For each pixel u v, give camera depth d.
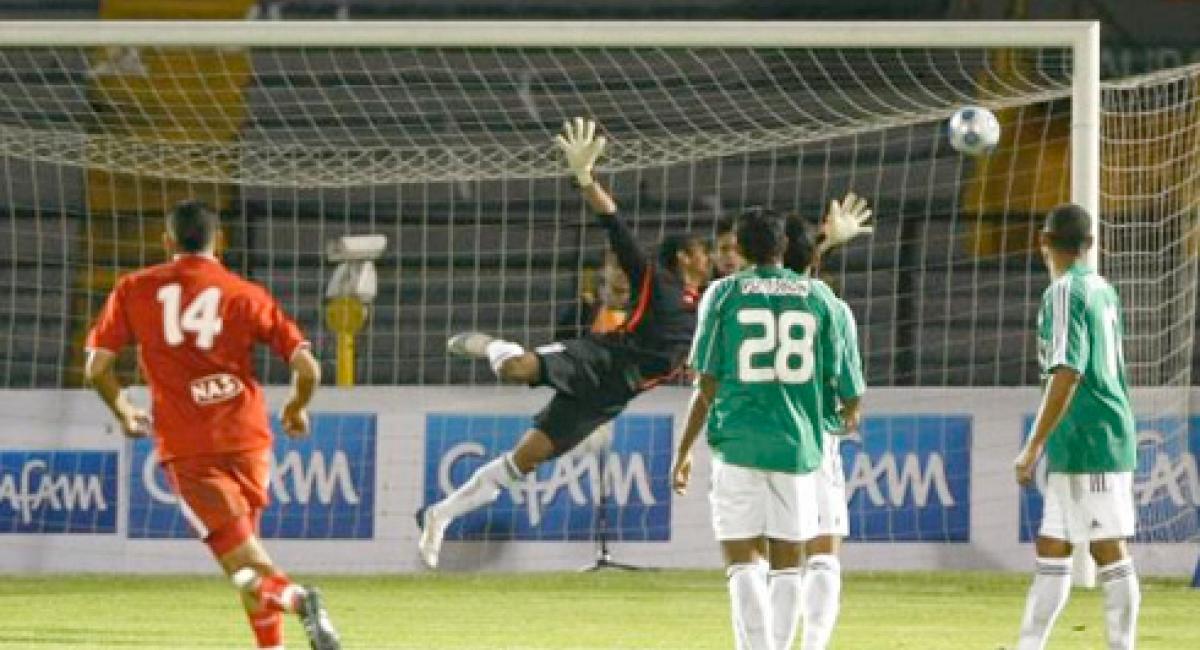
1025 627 27.84
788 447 23.94
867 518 46.81
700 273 36.91
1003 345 55.94
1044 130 55.34
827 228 29.88
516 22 42.38
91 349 25.08
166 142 56.62
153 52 60.03
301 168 57.72
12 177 57.50
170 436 24.70
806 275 25.33
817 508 27.30
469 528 47.34
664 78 60.19
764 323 24.05
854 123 54.31
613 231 35.25
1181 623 37.59
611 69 60.50
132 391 48.25
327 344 55.75
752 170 58.12
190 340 24.62
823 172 58.22
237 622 36.72
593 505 47.12
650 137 58.94
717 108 59.62
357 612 38.78
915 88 59.34
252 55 60.56
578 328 50.72
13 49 60.16
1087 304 26.05
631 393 36.88
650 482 47.16
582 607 39.84
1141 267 49.41
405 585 44.50
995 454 46.75
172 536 47.28
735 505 24.12
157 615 37.91
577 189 57.66
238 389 24.91
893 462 46.88
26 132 55.38
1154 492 46.28
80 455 47.69
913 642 34.34
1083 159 42.03
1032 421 46.78
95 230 57.09
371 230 58.03
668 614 38.62
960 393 46.97
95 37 42.91
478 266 56.53
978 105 49.88
